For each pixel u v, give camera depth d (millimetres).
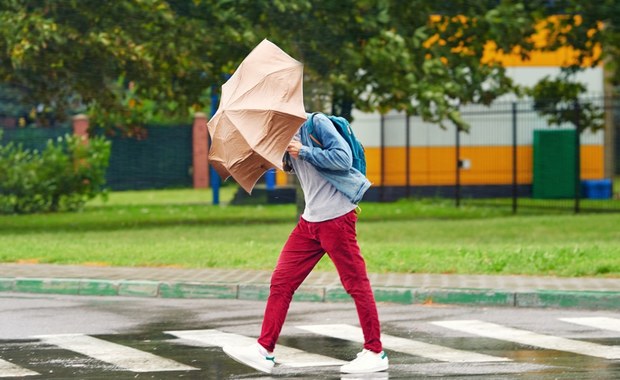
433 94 45844
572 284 25891
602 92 69750
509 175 68688
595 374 16516
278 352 18844
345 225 16875
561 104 63188
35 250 34188
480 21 47906
